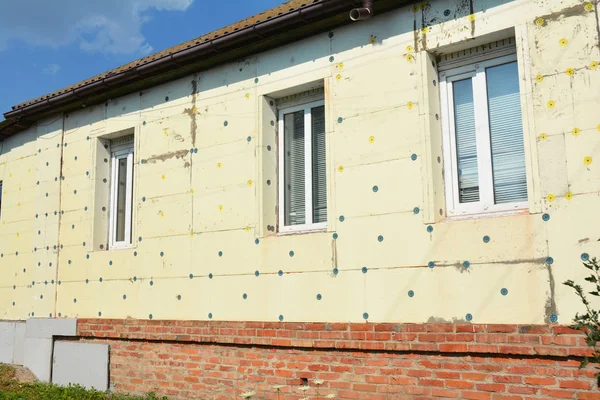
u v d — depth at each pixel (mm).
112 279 8914
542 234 5344
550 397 5129
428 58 6285
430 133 6137
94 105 9820
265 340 7008
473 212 6047
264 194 7441
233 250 7566
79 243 9586
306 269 6832
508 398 5324
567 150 5332
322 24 7008
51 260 9992
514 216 5516
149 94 8984
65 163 10156
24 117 10641
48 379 9438
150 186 8695
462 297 5699
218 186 7887
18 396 8148
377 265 6293
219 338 7449
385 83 6523
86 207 9609
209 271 7766
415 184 6152
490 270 5574
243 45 7629
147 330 8258
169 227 8328
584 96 5309
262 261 7250
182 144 8414
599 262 5031
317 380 5879
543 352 5168
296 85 7301
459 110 6324
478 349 5496
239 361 7289
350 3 6469
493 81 6121
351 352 6367
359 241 6465
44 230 10273
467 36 5996
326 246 6707
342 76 6887
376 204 6398
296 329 6766
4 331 10602
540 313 5266
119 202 9648
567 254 5203
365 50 6734
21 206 10938
